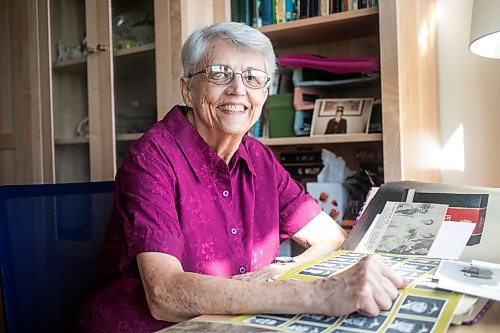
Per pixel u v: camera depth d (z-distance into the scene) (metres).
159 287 0.75
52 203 1.08
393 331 0.56
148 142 0.99
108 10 1.71
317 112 1.56
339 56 1.71
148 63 1.65
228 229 1.03
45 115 1.85
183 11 1.58
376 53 1.64
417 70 1.46
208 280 0.72
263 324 0.61
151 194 0.89
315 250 1.11
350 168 1.64
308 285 0.66
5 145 1.96
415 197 1.04
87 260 1.14
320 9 1.51
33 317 1.01
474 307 0.62
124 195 0.91
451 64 1.62
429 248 0.89
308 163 1.70
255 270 1.03
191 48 1.06
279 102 1.62
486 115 1.56
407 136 1.36
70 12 1.80
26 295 1.00
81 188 1.15
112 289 0.99
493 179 1.56
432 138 1.58
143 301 0.94
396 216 1.00
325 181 1.64
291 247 1.53
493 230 0.89
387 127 1.33
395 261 0.84
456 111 1.61
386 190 1.09
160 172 0.93
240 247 1.04
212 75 1.02
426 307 0.61
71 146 1.81
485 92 1.56
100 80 1.74
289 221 1.23
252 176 1.15
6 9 1.93
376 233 0.97
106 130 1.73
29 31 1.88
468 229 0.91
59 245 1.08
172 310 0.72
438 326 0.56
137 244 0.83
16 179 1.94
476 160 1.58
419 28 1.49
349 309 0.61
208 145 1.04
